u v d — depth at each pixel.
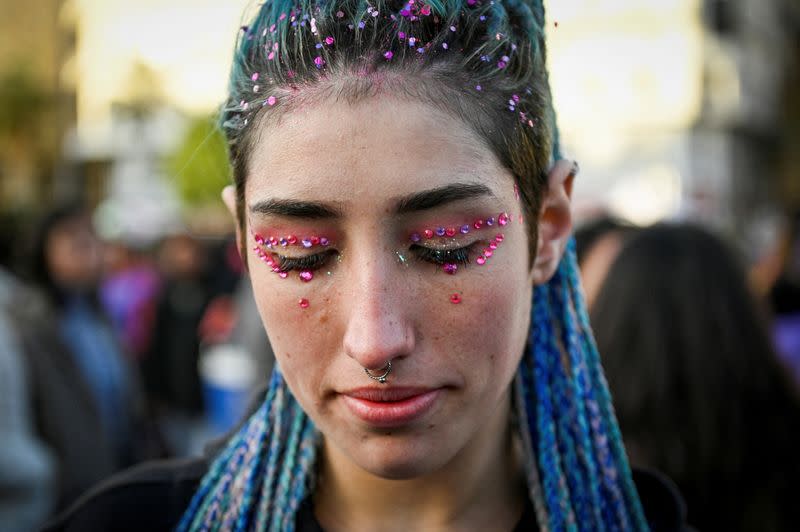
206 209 10.95
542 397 1.13
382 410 0.91
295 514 1.13
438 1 0.93
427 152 0.88
